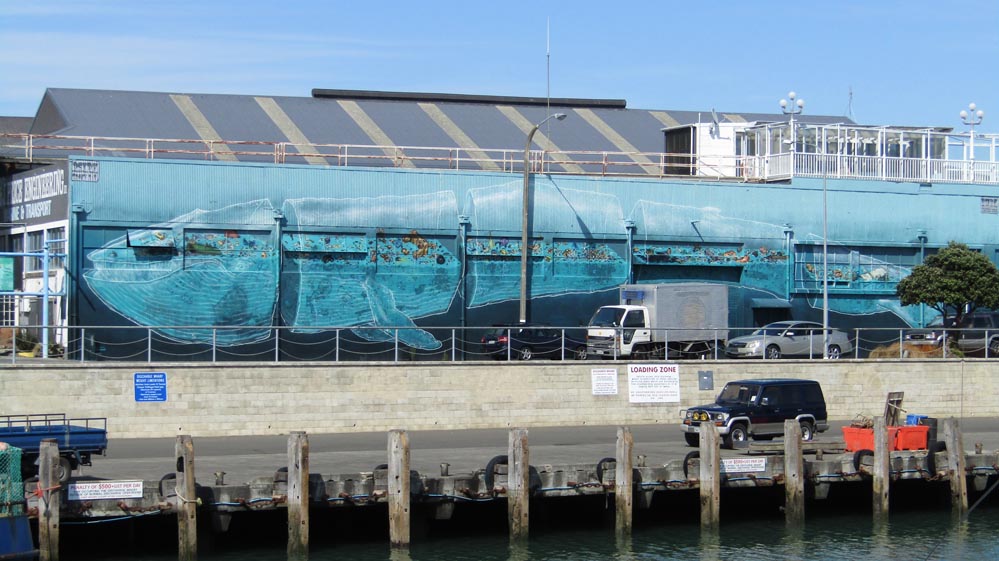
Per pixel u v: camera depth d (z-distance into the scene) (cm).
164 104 6725
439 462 3153
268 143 5441
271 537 2881
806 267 5875
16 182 5556
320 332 5084
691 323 4928
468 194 5366
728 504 3328
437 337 5275
